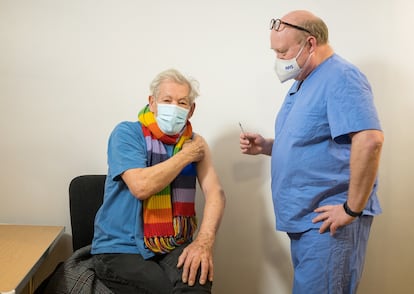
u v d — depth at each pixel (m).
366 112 1.26
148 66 1.85
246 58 1.87
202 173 1.58
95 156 1.86
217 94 1.88
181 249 1.41
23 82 1.81
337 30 1.88
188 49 1.85
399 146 1.92
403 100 1.91
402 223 1.94
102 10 1.81
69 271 1.41
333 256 1.34
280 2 1.86
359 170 1.25
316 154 1.36
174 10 1.84
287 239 1.94
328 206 1.35
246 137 1.74
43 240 1.56
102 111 1.84
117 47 1.83
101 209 1.51
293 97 1.52
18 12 1.78
